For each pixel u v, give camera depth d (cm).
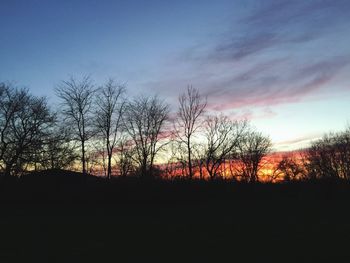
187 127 5628
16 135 4316
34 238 2158
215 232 2309
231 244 1942
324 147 7794
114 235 2242
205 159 5738
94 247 1909
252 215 3120
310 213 3228
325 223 2619
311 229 2367
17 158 4181
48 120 4425
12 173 4125
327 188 4719
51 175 4266
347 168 7512
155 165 5262
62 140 4519
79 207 3631
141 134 5309
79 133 4788
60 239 2116
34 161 4272
